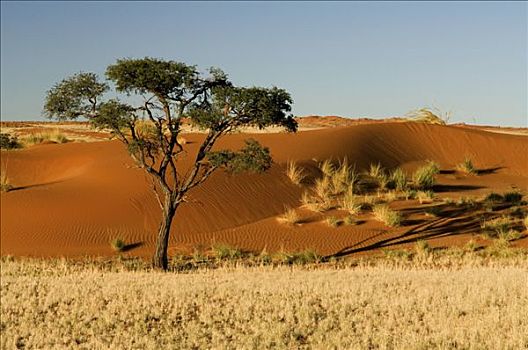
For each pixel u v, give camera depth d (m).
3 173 40.12
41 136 60.53
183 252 29.95
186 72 24.81
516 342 13.55
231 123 26.25
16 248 30.09
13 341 15.27
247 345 14.28
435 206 36.03
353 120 122.06
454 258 27.53
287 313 16.72
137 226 32.38
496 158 50.94
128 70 24.61
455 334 14.47
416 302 17.52
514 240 30.78
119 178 37.59
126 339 15.19
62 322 16.77
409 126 53.34
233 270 24.86
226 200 35.19
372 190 39.56
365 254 29.67
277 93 25.66
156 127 26.48
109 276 23.00
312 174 40.75
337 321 16.12
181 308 17.98
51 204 34.25
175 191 26.56
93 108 25.94
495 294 17.86
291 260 28.45
